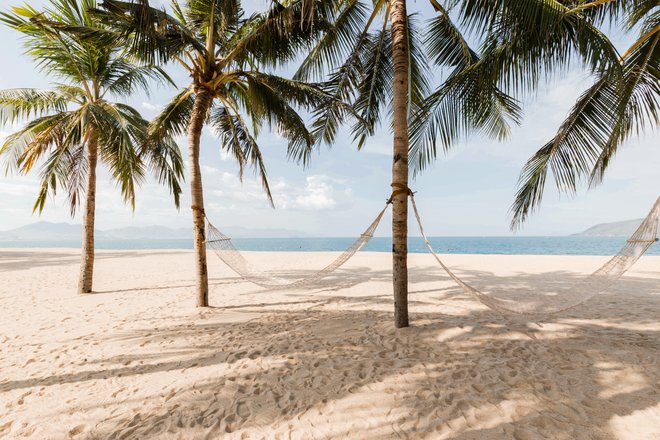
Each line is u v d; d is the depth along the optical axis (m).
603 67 2.85
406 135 3.78
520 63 3.20
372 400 2.34
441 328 3.79
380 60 5.23
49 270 10.77
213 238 5.27
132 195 6.63
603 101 3.85
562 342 3.26
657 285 6.45
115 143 6.09
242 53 5.07
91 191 6.90
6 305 5.71
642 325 3.78
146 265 12.41
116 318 4.77
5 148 6.25
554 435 1.90
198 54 5.17
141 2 3.62
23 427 2.15
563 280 7.50
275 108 5.37
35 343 3.73
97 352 3.44
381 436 1.96
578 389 2.37
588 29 2.93
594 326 3.77
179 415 2.25
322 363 2.99
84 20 5.87
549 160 4.27
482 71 3.79
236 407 2.33
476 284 7.12
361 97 5.53
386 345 3.36
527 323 3.94
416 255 15.09
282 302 5.68
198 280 5.33
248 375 2.82
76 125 5.93
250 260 13.88
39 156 6.39
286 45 4.95
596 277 3.36
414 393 2.41
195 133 5.28
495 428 1.98
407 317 3.87
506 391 2.37
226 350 3.42
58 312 5.18
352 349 3.30
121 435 2.05
